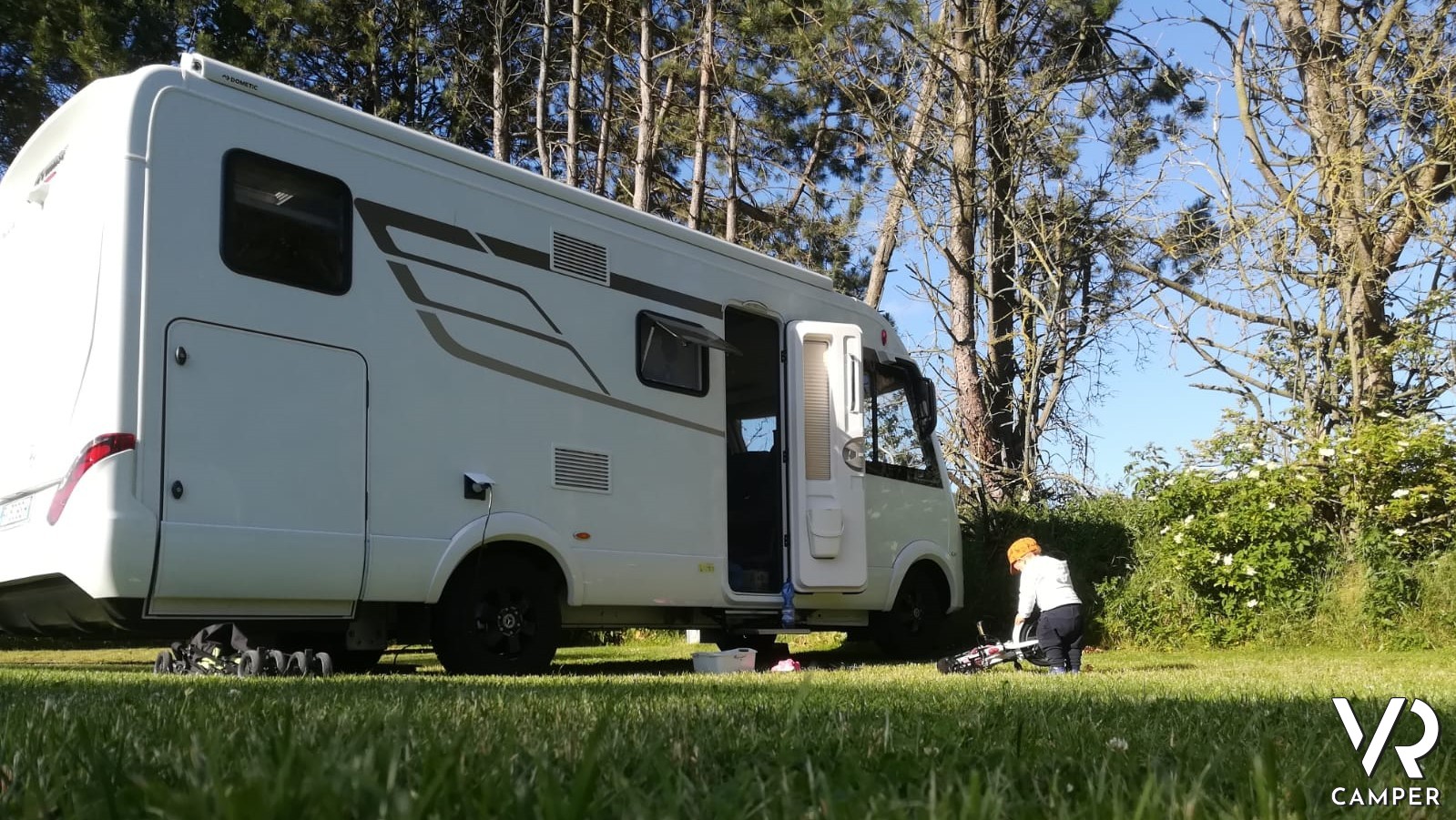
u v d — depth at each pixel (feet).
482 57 67.62
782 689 15.76
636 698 13.32
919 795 5.66
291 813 4.64
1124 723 10.77
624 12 60.29
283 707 10.93
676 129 60.18
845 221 61.36
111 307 19.33
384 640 23.43
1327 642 37.01
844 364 32.12
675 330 28.32
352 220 22.59
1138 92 56.18
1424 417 38.73
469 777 5.74
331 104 22.70
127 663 34.19
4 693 14.17
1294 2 47.78
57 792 5.74
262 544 20.33
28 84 53.42
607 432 26.66
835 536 31.17
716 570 28.86
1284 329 43.98
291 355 21.27
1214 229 47.16
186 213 20.26
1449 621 35.76
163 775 6.31
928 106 53.72
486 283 24.68
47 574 19.52
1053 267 53.62
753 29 53.93
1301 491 38.37
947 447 52.49
